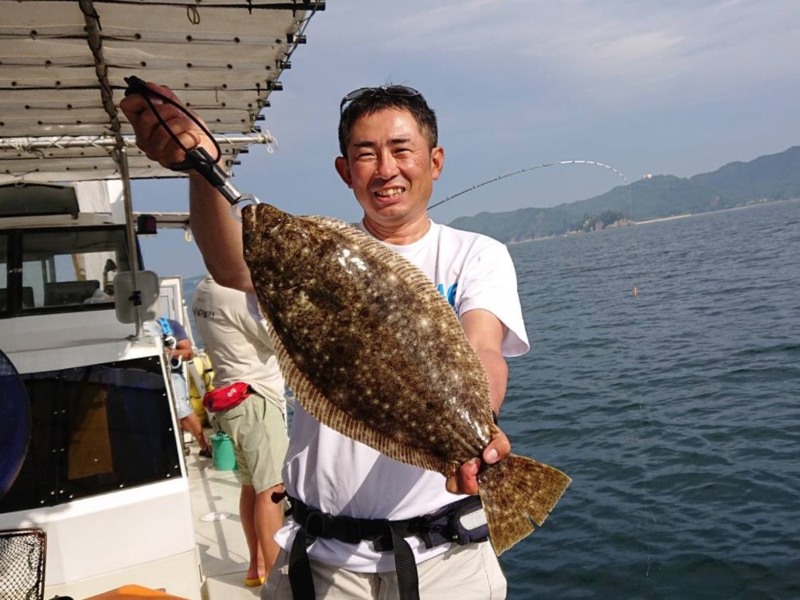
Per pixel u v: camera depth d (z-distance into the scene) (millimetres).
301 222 2068
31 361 4441
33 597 2846
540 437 11312
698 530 7250
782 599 5906
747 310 22078
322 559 2574
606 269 44719
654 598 6172
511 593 6523
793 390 12281
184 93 4352
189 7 3322
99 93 4125
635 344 18594
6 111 4297
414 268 2068
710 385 13305
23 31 3340
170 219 9344
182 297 10516
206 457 8312
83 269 5555
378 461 2500
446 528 2490
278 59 3938
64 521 4105
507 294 2512
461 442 1983
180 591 4309
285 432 5113
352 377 2023
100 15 3299
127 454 4332
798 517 7270
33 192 5523
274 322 2098
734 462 9031
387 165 2496
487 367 2168
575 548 7188
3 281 5273
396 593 2520
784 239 53719
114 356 4566
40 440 4227
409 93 2541
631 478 8953
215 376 5137
